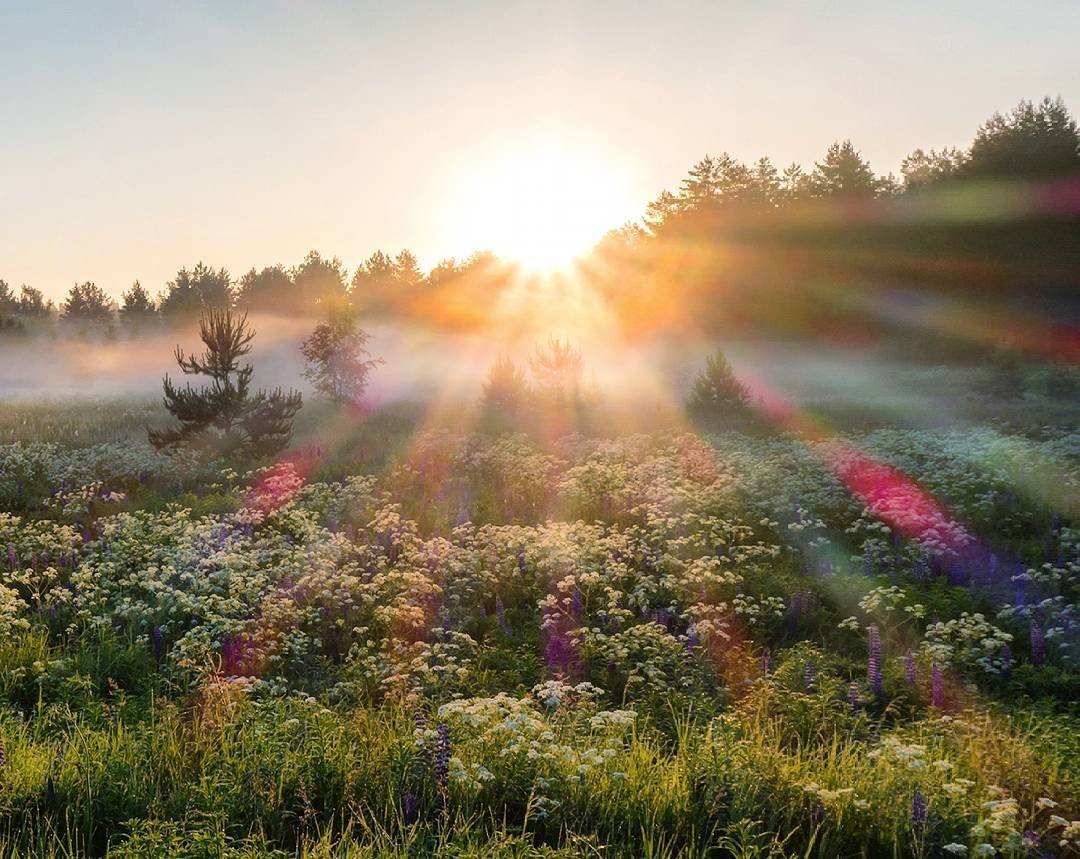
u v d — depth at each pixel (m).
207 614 9.85
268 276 116.44
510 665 9.52
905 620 9.88
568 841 5.16
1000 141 55.25
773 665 9.04
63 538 13.70
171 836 4.97
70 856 4.94
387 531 14.51
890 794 5.67
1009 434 21.20
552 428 26.62
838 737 7.07
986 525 13.54
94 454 23.20
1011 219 51.62
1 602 10.14
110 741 6.73
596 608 11.20
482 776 5.67
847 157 72.56
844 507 15.02
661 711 7.96
